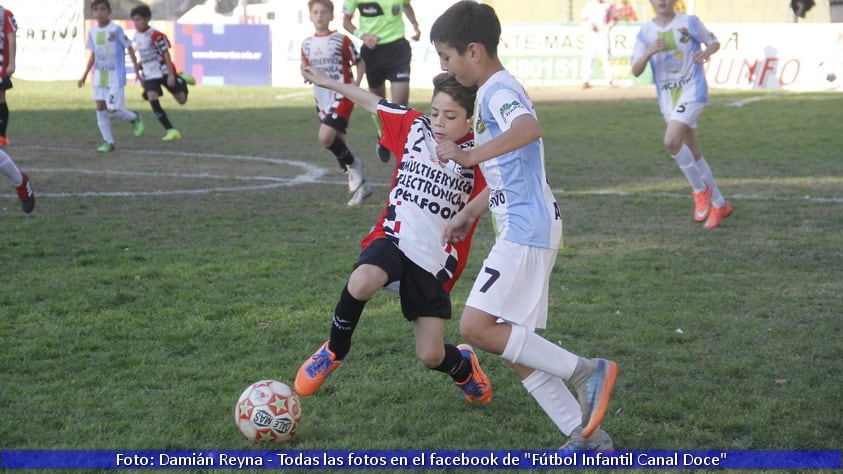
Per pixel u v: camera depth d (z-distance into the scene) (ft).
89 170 62.75
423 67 129.08
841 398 23.20
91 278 34.45
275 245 40.81
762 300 32.40
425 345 21.53
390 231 21.62
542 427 21.56
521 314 19.40
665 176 62.44
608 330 28.76
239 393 23.34
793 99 109.60
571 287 34.22
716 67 124.98
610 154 73.31
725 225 46.16
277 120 95.30
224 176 61.31
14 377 24.31
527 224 19.29
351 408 22.53
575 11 147.64
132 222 45.60
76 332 28.04
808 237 43.14
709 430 21.43
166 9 149.18
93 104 108.47
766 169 64.95
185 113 100.99
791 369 25.39
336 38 51.67
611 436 21.02
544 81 130.82
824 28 117.80
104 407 22.35
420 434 21.21
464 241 21.98
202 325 28.96
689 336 28.27
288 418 20.34
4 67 71.92
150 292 32.78
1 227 43.39
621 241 42.39
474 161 18.02
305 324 29.35
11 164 43.32
